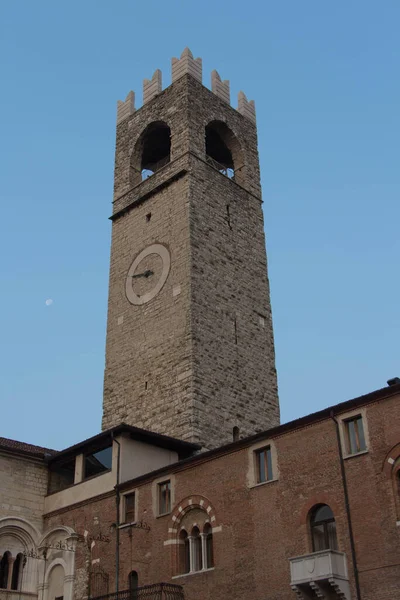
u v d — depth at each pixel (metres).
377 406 30.03
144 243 54.25
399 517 27.80
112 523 38.62
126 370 50.19
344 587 27.94
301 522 30.64
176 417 44.97
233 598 31.70
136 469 40.62
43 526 42.81
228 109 61.41
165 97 59.53
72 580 38.84
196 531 35.16
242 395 48.25
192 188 52.84
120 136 62.53
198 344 46.81
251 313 52.62
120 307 53.47
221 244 52.91
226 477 34.44
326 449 31.06
